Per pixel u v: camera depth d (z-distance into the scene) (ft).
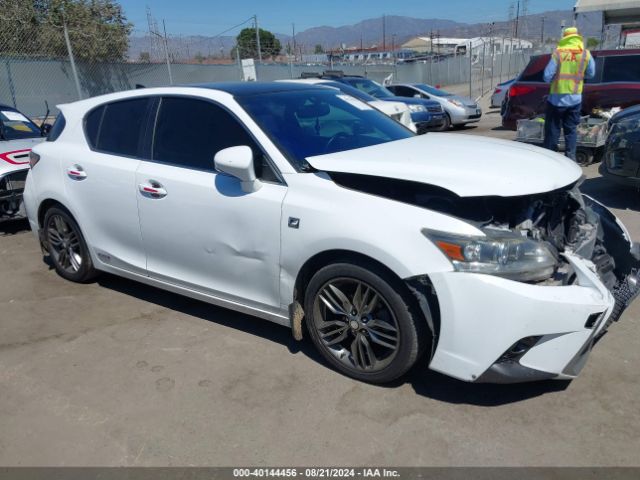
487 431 8.89
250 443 8.88
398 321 9.43
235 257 11.24
